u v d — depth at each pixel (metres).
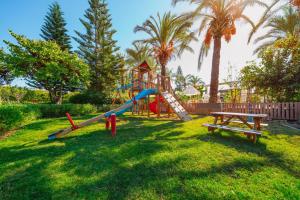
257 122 5.20
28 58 13.30
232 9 11.28
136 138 5.21
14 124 7.12
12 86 15.77
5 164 3.40
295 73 8.32
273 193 2.26
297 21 12.75
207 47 13.95
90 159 3.58
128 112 14.98
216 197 2.21
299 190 2.31
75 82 15.79
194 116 10.86
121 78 21.88
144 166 3.16
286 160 3.26
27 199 2.31
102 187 2.53
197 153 3.68
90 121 6.31
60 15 23.75
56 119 10.44
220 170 2.92
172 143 4.44
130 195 2.31
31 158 3.71
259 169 2.93
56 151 4.18
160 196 2.28
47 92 19.16
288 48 8.86
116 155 3.77
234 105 10.24
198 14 12.14
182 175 2.78
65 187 2.54
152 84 12.26
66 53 15.36
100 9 21.86
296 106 7.59
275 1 9.72
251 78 9.78
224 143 4.38
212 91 12.55
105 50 21.22
